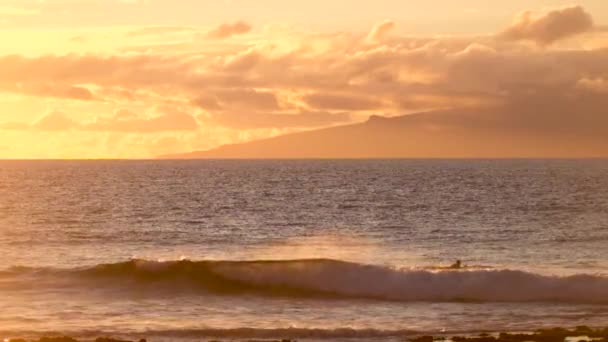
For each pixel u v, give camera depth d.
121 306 93.00
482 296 98.69
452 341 74.38
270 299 97.88
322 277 101.69
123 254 148.75
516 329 82.00
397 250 153.38
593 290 98.06
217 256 145.38
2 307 91.25
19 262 135.12
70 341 72.94
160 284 102.00
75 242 166.88
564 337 75.44
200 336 77.69
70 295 97.62
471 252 149.88
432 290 99.56
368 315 89.44
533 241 168.62
